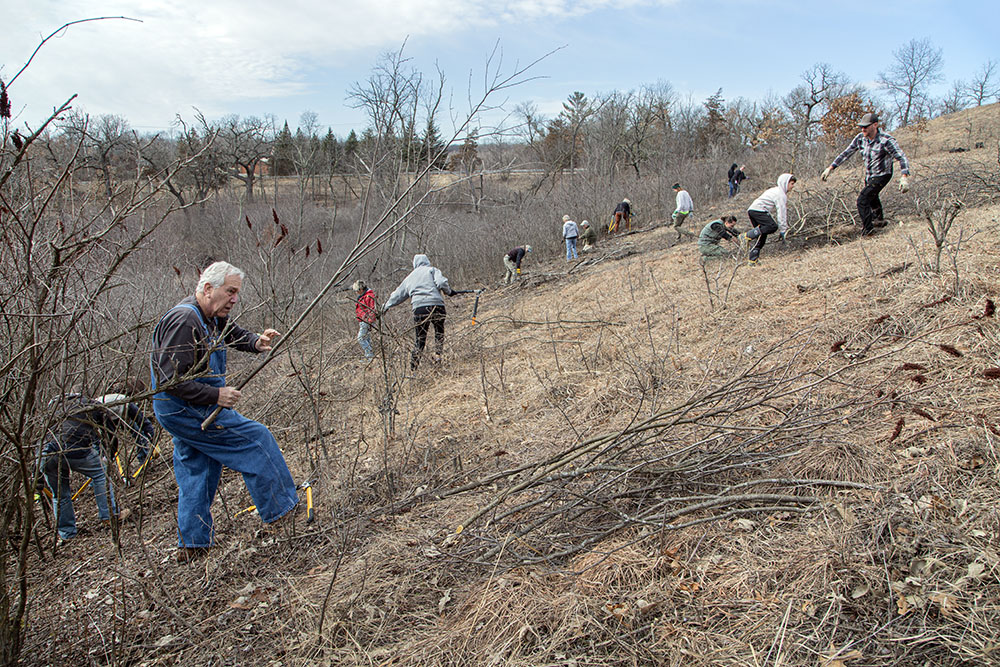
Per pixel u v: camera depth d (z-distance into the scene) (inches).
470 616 100.0
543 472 134.5
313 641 103.0
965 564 88.0
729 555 103.3
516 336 302.8
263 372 244.2
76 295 115.3
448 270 637.9
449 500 146.4
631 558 105.8
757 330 209.6
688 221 632.4
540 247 685.3
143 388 138.3
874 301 198.8
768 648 82.8
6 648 98.7
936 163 466.0
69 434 139.5
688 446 134.5
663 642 88.0
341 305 344.8
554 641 90.5
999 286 178.5
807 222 360.5
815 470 120.1
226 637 110.0
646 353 216.4
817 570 92.6
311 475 160.2
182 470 138.1
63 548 151.6
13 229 98.3
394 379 237.9
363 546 130.5
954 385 135.6
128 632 115.1
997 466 103.3
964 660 74.3
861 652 78.1
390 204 173.0
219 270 136.8
